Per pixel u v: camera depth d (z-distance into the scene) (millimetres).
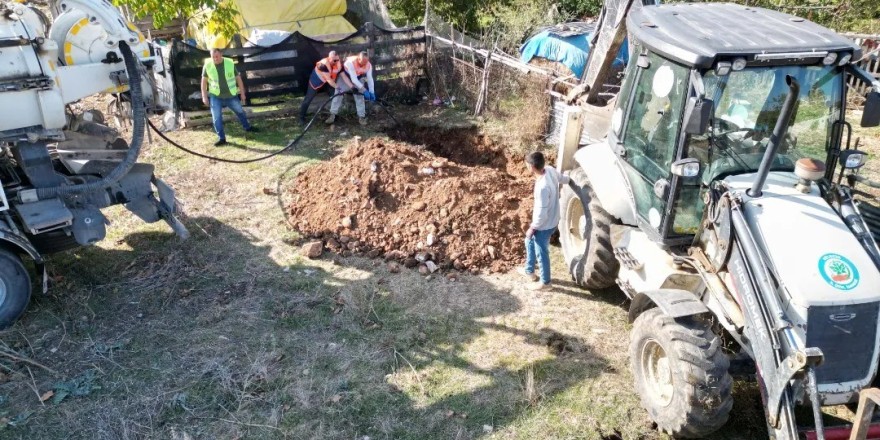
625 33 8438
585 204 6637
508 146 11094
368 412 5332
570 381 5668
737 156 4945
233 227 8266
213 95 10602
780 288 4242
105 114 11719
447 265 7434
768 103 4863
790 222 4398
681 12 5855
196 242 7902
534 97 11008
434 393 5539
